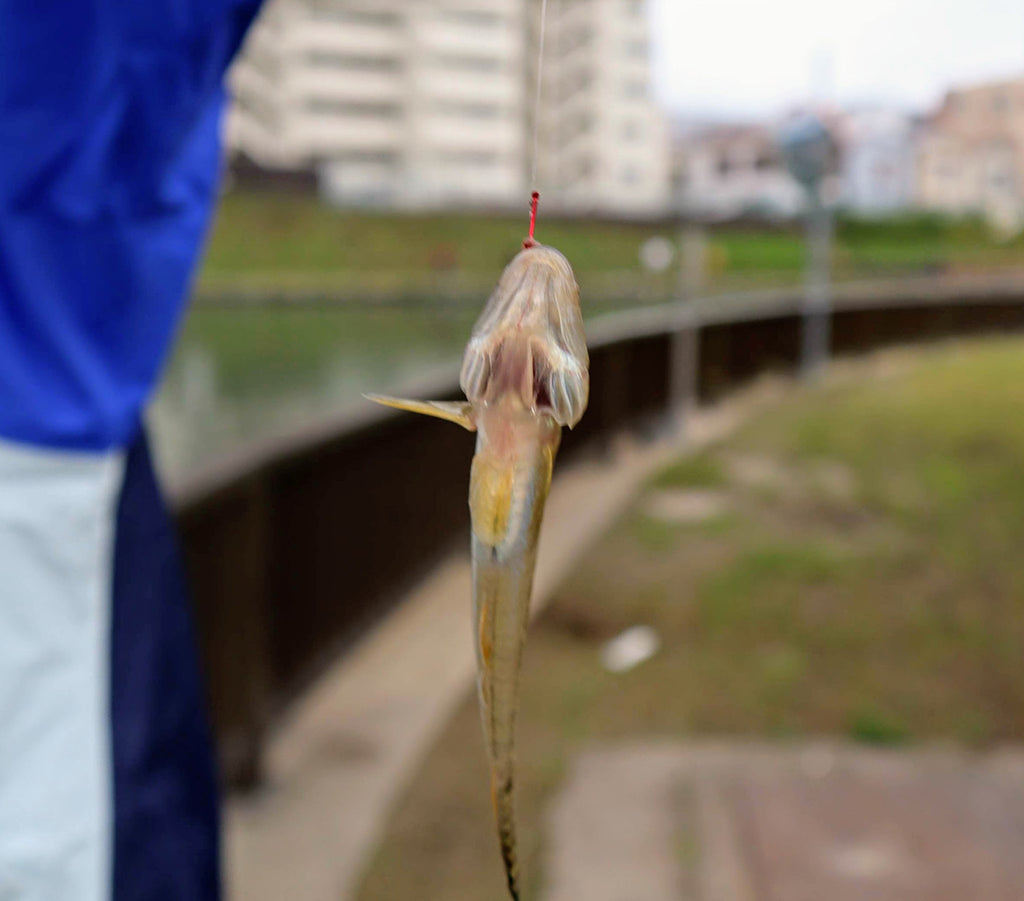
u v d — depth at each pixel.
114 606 2.23
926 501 9.05
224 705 4.34
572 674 5.47
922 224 40.28
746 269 38.34
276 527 5.00
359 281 37.66
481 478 0.52
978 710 4.88
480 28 63.56
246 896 3.68
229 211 43.38
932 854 3.71
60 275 2.02
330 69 61.84
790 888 3.54
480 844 3.96
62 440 2.05
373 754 4.75
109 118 1.99
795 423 13.34
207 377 20.28
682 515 8.77
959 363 20.11
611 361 11.26
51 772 2.13
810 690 5.15
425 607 6.80
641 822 3.99
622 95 64.00
